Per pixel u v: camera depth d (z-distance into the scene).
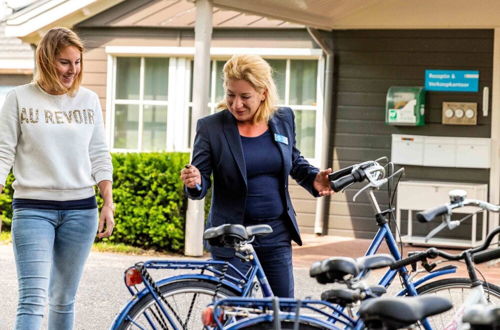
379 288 3.36
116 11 12.04
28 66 14.91
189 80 12.04
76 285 4.46
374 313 2.63
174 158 9.72
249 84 4.16
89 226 4.40
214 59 11.91
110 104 12.13
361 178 4.18
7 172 4.23
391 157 11.11
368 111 11.20
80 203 4.37
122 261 8.96
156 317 3.73
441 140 10.91
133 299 3.74
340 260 3.02
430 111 10.98
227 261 4.19
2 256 9.14
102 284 7.61
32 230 4.24
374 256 3.17
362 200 11.21
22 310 4.17
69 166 4.32
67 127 4.31
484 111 10.80
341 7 10.35
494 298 4.18
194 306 3.90
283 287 4.29
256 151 4.27
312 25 10.49
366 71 11.19
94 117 4.45
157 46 11.95
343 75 11.27
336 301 3.17
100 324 6.12
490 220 10.71
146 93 12.16
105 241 9.95
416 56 11.02
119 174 9.80
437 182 10.70
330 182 4.36
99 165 4.51
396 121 10.87
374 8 10.79
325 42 10.89
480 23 10.60
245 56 4.20
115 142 12.23
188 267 3.86
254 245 4.23
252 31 11.64
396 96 10.87
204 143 4.28
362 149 11.23
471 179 10.88
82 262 4.43
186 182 4.11
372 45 11.16
